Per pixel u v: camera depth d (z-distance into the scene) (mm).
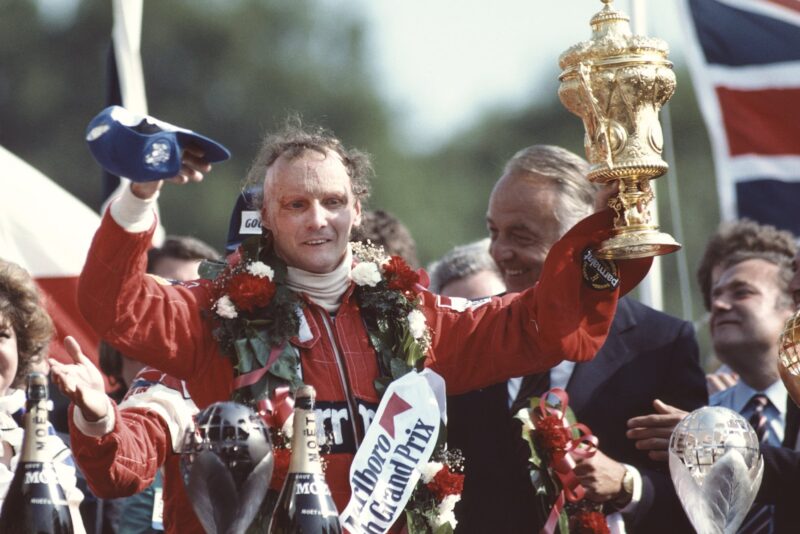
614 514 12578
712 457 10016
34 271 18922
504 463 13000
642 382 13164
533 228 13664
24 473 9289
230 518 9250
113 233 9969
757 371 16172
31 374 9430
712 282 17078
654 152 10523
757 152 20375
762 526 14398
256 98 67938
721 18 20594
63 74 63531
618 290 11125
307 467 9422
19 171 19281
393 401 10766
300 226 10820
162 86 66812
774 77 20375
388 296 11164
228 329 10758
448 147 75125
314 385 10797
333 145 11203
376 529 10453
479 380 11422
